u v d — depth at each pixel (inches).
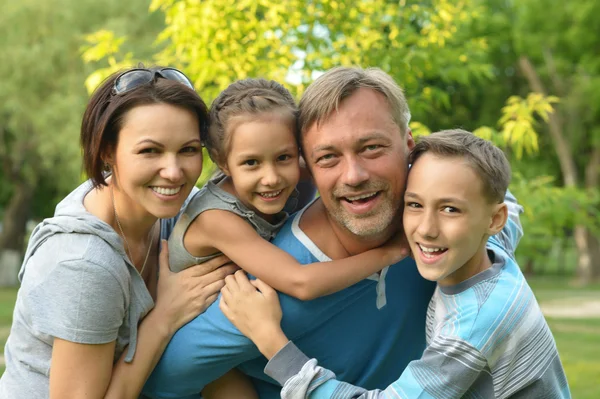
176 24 185.9
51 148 730.8
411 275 99.0
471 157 84.6
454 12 214.4
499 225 88.2
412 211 86.8
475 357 84.3
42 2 730.2
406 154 90.9
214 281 97.8
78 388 89.0
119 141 90.4
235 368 101.7
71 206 95.4
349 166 86.4
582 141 1013.8
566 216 204.8
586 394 293.1
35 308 90.0
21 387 94.0
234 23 180.9
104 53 197.5
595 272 1148.5
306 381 86.1
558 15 835.4
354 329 96.7
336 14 186.9
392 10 197.0
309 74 188.5
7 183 1031.6
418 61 189.3
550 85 1010.1
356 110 86.4
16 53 726.5
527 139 189.9
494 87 916.0
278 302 91.8
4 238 998.4
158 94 89.7
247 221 96.1
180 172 89.7
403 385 85.7
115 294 89.7
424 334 101.3
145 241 102.9
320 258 94.3
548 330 91.7
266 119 91.8
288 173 93.9
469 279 88.4
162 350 95.9
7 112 763.4
